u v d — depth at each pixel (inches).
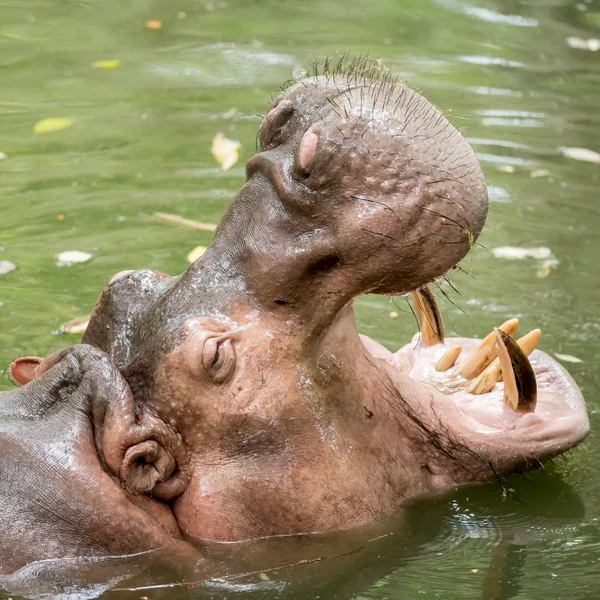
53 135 840.3
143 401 362.6
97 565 349.4
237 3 1266.0
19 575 342.0
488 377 418.9
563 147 822.5
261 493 364.5
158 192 734.5
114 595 343.9
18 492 349.4
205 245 650.2
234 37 1122.7
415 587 355.9
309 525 370.9
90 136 840.9
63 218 689.6
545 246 662.5
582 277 623.8
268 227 358.6
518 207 716.0
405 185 340.8
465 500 408.2
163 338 359.9
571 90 968.3
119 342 379.2
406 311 592.4
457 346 436.1
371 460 385.1
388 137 341.4
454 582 359.9
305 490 367.6
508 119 879.1
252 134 839.7
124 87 962.7
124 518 353.4
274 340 362.3
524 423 405.1
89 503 350.3
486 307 585.0
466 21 1188.5
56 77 989.8
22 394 372.5
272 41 1106.7
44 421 361.7
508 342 390.3
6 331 545.3
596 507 414.6
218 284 363.6
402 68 1005.2
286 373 364.2
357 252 346.3
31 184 744.3
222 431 362.0
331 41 1105.4
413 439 401.1
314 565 363.3
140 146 818.8
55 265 625.0
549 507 412.8
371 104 346.9
